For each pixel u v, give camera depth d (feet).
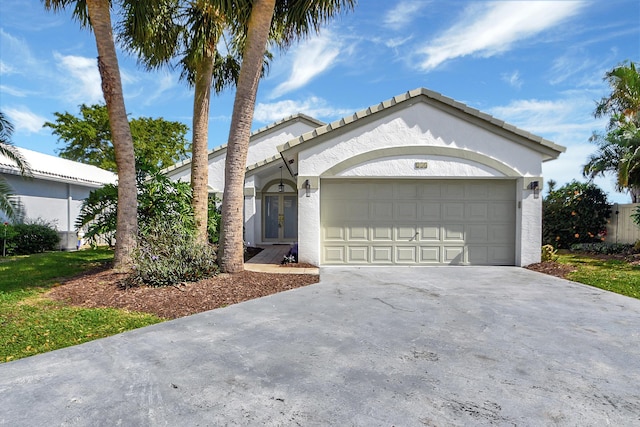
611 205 51.65
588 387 11.35
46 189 57.06
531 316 18.95
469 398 10.64
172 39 34.86
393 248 36.17
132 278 25.55
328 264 36.06
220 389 11.12
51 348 14.99
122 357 13.57
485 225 36.19
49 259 38.86
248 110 28.94
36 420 9.47
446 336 15.88
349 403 10.32
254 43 28.19
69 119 99.25
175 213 35.50
